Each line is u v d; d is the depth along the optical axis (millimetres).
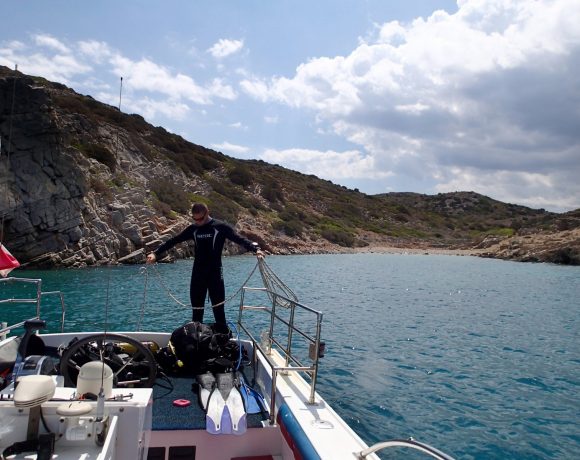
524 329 18141
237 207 62406
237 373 5238
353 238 77250
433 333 16641
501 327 18406
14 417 2791
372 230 90312
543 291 31344
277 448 4332
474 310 22469
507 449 7578
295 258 50906
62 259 31359
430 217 123812
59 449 2771
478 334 16844
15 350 5168
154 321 15961
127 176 47656
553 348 15031
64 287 22812
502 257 68062
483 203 166625
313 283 30781
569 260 58562
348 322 17875
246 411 4574
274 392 4410
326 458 3383
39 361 4594
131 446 3051
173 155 66375
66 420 2824
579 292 30938
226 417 4219
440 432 8109
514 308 23578
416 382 10828
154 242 37750
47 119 31578
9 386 4238
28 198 30062
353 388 10141
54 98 55594
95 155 46000
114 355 4785
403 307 22391
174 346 5543
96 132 53656
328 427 3912
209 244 6383
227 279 29000
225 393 4527
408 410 9023
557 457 7352
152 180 51812
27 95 31250
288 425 4016
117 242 34938
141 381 4656
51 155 31750
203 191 61156
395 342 14898
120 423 3041
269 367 5254
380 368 11844
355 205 106125
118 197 39969
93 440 2814
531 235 76438
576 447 7734
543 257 61469
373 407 9086
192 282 6469
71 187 32562
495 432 8211
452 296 27531
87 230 33312
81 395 3227
